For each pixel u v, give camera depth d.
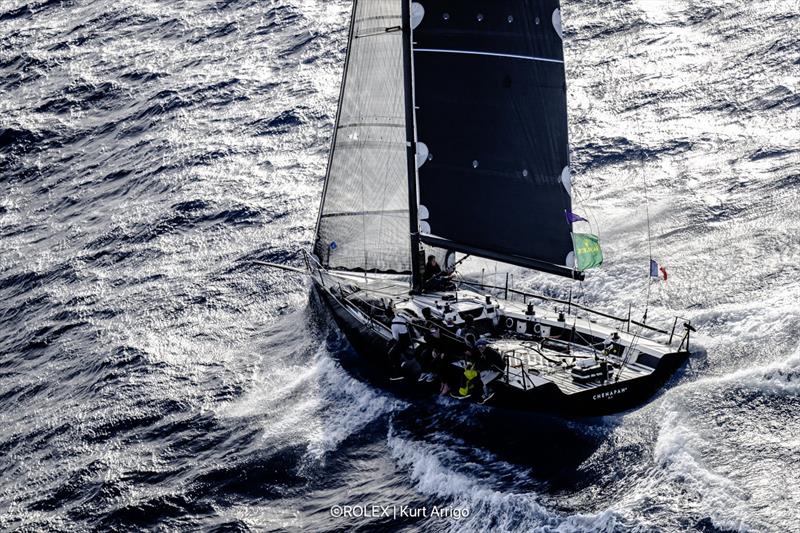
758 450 78.62
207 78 177.62
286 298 120.06
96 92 181.12
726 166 123.31
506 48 91.31
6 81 190.50
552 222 95.06
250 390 103.31
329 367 103.38
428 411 92.62
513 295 107.81
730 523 71.75
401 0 96.12
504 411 90.12
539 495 78.50
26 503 92.25
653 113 139.25
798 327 91.50
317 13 191.75
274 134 157.75
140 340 116.44
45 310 127.31
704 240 110.19
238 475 90.12
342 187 108.88
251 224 137.00
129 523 86.62
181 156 156.88
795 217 109.44
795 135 125.75
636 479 78.25
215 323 117.62
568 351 94.88
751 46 148.88
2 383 114.31
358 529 80.06
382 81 103.62
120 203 149.38
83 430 101.94
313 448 91.31
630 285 105.62
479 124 92.94
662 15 164.38
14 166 165.12
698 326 96.19
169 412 102.19
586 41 162.25
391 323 99.62
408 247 107.69
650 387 87.62
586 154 133.38
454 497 80.94
